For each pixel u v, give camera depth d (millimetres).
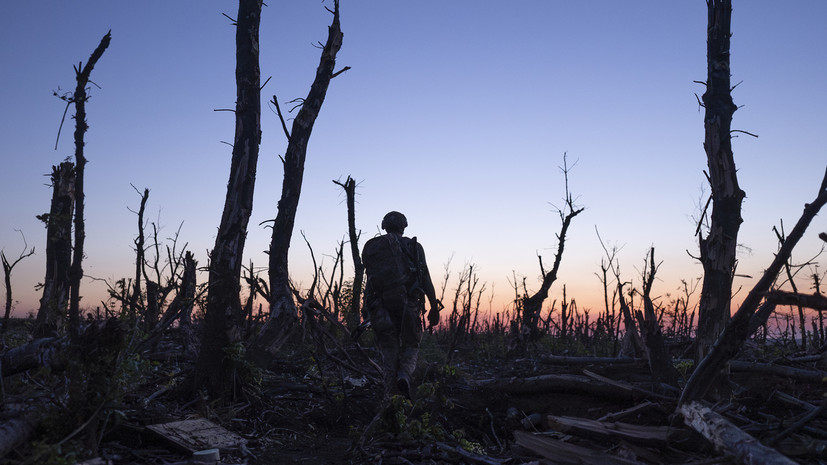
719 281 5508
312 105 10195
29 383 4625
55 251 8133
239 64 6973
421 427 5230
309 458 4762
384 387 5469
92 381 3914
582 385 6461
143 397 5797
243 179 6613
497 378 8250
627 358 8422
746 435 3645
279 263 9227
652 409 5438
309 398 6621
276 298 8836
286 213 9641
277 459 4676
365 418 6094
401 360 5625
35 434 3783
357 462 4656
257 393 6340
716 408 4902
